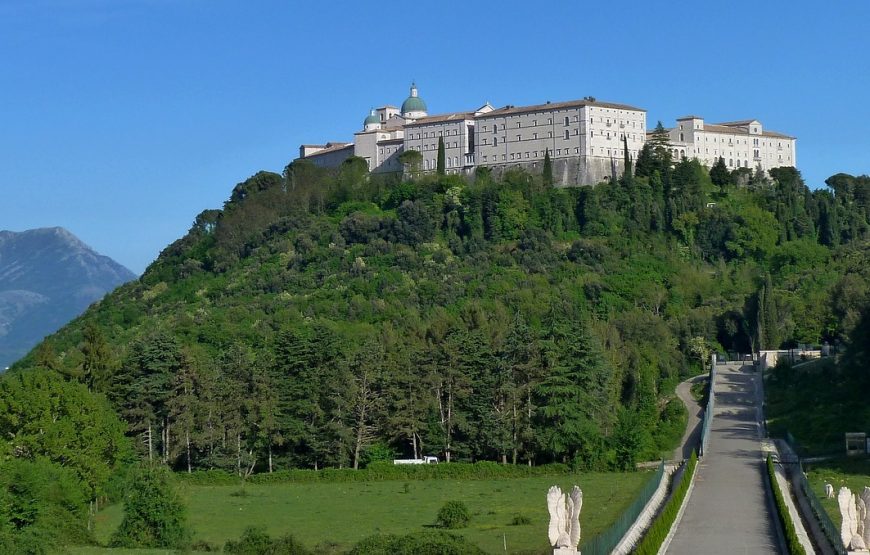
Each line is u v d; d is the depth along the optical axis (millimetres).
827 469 147250
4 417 146750
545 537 120000
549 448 181500
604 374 187625
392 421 192125
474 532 126000
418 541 108125
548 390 181250
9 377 158125
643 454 179875
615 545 99562
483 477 180125
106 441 156625
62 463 148125
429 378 192250
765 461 157875
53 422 148875
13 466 119562
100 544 121312
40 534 111438
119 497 161875
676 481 143125
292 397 195000
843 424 175625
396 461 189125
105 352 199125
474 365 194125
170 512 120875
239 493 166875
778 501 118312
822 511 112188
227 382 195000
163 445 196625
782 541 105312
